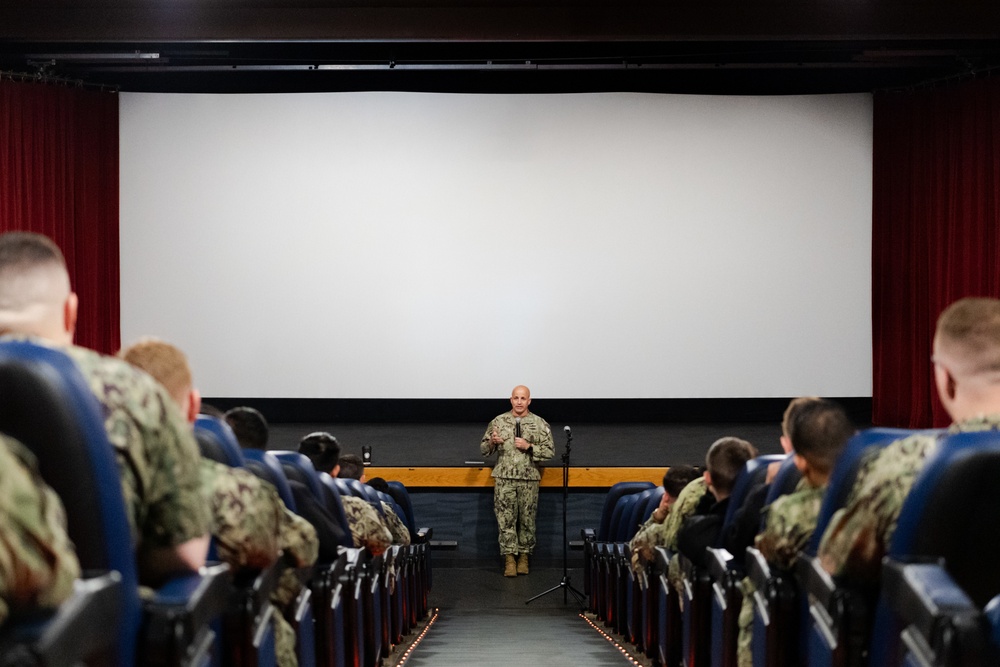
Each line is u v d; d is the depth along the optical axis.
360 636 3.80
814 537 2.18
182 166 10.70
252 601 2.16
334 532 3.16
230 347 10.76
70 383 1.38
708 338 10.80
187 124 10.70
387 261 10.80
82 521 1.40
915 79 10.52
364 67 10.22
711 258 10.80
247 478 2.22
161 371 2.21
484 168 10.78
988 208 9.86
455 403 10.82
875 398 10.66
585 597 8.90
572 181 10.78
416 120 10.78
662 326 10.81
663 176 10.77
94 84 10.45
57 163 10.19
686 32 9.26
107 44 9.77
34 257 1.77
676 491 4.52
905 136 10.55
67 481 1.38
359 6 9.30
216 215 10.74
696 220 10.80
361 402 10.83
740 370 10.80
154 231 10.70
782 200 10.77
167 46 9.90
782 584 2.37
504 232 10.81
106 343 10.56
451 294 10.81
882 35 9.11
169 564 1.76
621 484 8.20
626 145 10.77
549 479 10.59
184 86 10.70
